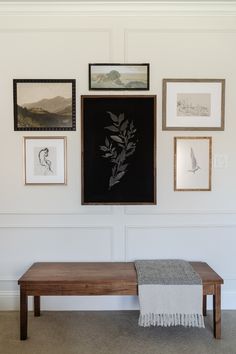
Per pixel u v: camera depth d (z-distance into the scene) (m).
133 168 2.66
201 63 2.66
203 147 2.68
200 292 2.21
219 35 2.65
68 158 2.68
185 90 2.66
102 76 2.65
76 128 2.67
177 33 2.65
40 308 2.70
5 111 2.66
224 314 2.62
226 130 2.69
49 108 2.66
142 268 2.43
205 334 2.32
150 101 2.65
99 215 2.71
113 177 2.67
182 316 2.21
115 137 2.66
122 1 2.58
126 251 2.71
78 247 2.71
